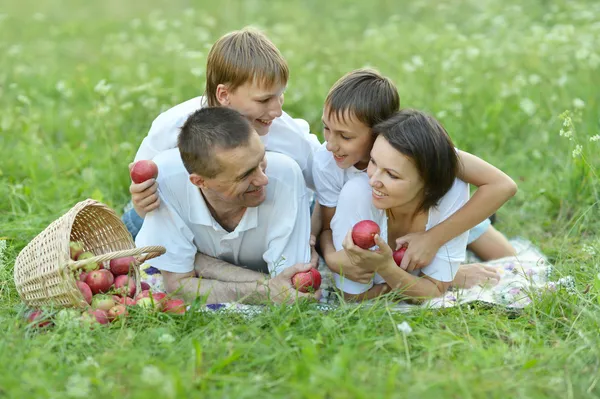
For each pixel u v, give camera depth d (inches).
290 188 182.4
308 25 431.2
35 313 161.8
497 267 198.7
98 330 153.3
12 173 255.1
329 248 189.3
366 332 155.4
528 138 277.4
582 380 138.9
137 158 200.7
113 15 465.1
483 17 391.9
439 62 317.4
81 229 184.4
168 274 185.5
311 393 127.9
